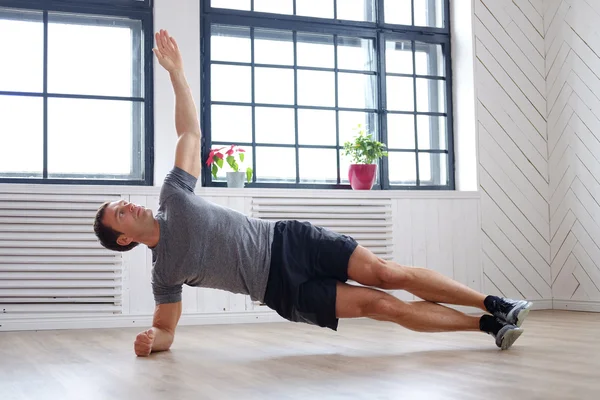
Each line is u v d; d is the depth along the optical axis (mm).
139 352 2504
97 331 3570
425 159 4812
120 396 1756
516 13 4820
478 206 4613
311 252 2512
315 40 4594
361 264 2510
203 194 4004
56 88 4035
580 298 4527
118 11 4129
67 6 4043
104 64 4133
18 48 3980
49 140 4000
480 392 1696
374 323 3740
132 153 4152
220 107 4324
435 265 4465
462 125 4773
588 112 4480
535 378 1874
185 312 3889
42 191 3732
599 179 4395
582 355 2316
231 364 2287
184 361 2377
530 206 4734
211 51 4332
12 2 3953
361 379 1938
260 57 4453
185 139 2578
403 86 4789
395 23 4801
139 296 3846
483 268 4590
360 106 4684
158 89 4105
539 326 3416
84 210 3799
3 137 3922
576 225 4562
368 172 4418
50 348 2846
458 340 2809
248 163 4363
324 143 4559
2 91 3928
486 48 4746
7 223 3676
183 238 2453
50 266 3701
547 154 4801
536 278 4699
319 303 2480
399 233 4395
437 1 4906
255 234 2527
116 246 2504
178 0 4145
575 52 4582
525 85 4797
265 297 2527
